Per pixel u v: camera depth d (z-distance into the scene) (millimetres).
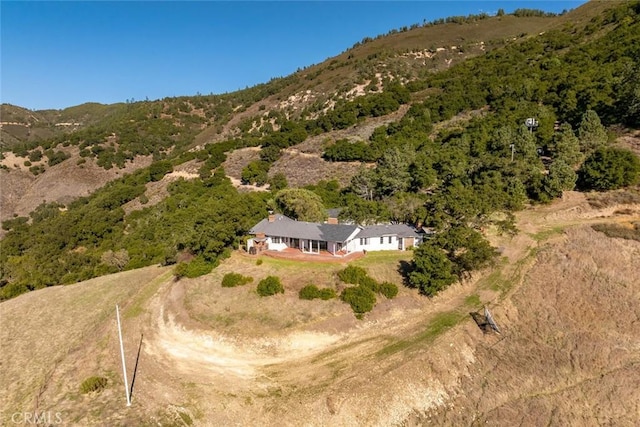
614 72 82312
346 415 26609
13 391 30500
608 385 27938
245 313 38312
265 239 52500
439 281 38812
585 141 63969
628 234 44188
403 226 53594
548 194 56656
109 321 40625
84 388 28875
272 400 27812
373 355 31938
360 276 41062
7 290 56969
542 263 41906
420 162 68750
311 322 36656
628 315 33750
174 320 38969
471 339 33125
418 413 27188
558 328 33531
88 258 69438
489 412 26859
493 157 63969
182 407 27266
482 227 50656
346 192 73312
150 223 80625
